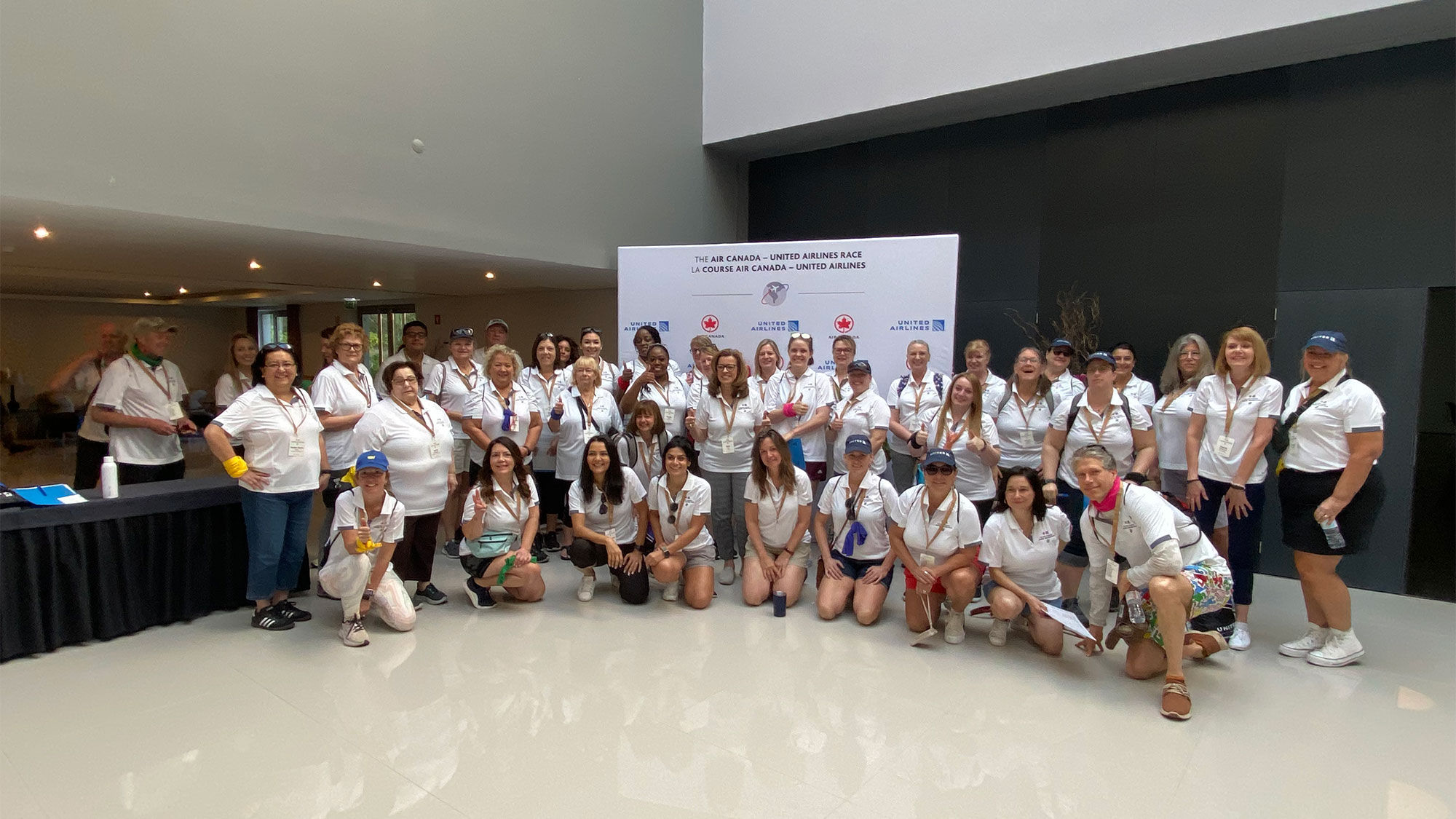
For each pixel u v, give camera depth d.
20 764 2.64
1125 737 2.90
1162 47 5.38
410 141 5.59
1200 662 3.69
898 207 7.56
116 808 2.39
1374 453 3.32
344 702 3.13
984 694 3.27
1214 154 5.74
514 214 6.35
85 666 3.47
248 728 2.91
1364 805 2.46
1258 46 5.17
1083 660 3.65
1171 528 3.17
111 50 4.12
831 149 8.03
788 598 4.36
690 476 4.39
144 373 4.50
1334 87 5.23
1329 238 5.25
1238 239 5.64
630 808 2.41
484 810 2.39
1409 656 3.78
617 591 4.69
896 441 5.32
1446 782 2.60
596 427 5.38
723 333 6.19
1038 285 6.66
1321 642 3.76
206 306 14.27
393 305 12.72
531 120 6.45
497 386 5.19
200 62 4.48
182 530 4.05
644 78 7.45
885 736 2.88
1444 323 5.09
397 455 4.17
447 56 5.80
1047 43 5.90
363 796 2.47
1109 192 6.25
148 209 4.28
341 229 5.20
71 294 11.70
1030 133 6.70
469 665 3.53
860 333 5.84
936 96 6.49
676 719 3.01
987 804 2.45
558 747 2.78
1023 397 4.75
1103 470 3.29
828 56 7.16
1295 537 3.63
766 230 8.59
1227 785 2.57
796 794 2.49
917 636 3.94
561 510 5.60
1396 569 4.95
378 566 3.90
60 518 3.59
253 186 4.74
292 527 4.11
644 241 7.53
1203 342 4.56
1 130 3.75
